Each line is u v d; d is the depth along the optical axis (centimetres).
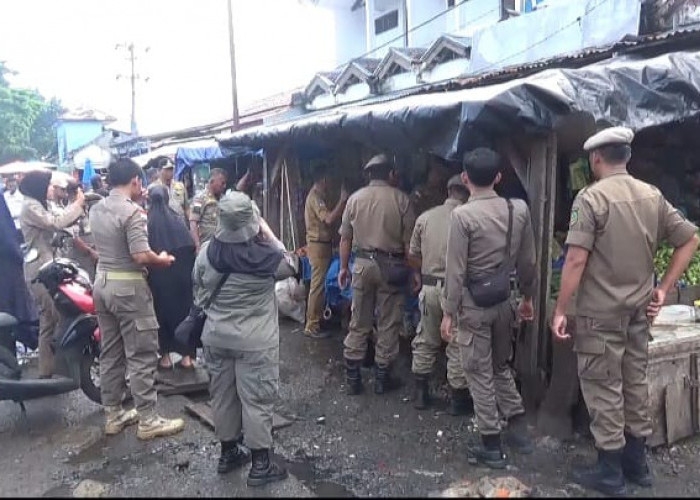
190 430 450
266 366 363
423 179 604
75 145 4238
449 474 372
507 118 386
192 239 530
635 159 534
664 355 396
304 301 749
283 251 382
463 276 366
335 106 1431
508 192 484
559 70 404
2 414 493
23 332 542
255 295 365
